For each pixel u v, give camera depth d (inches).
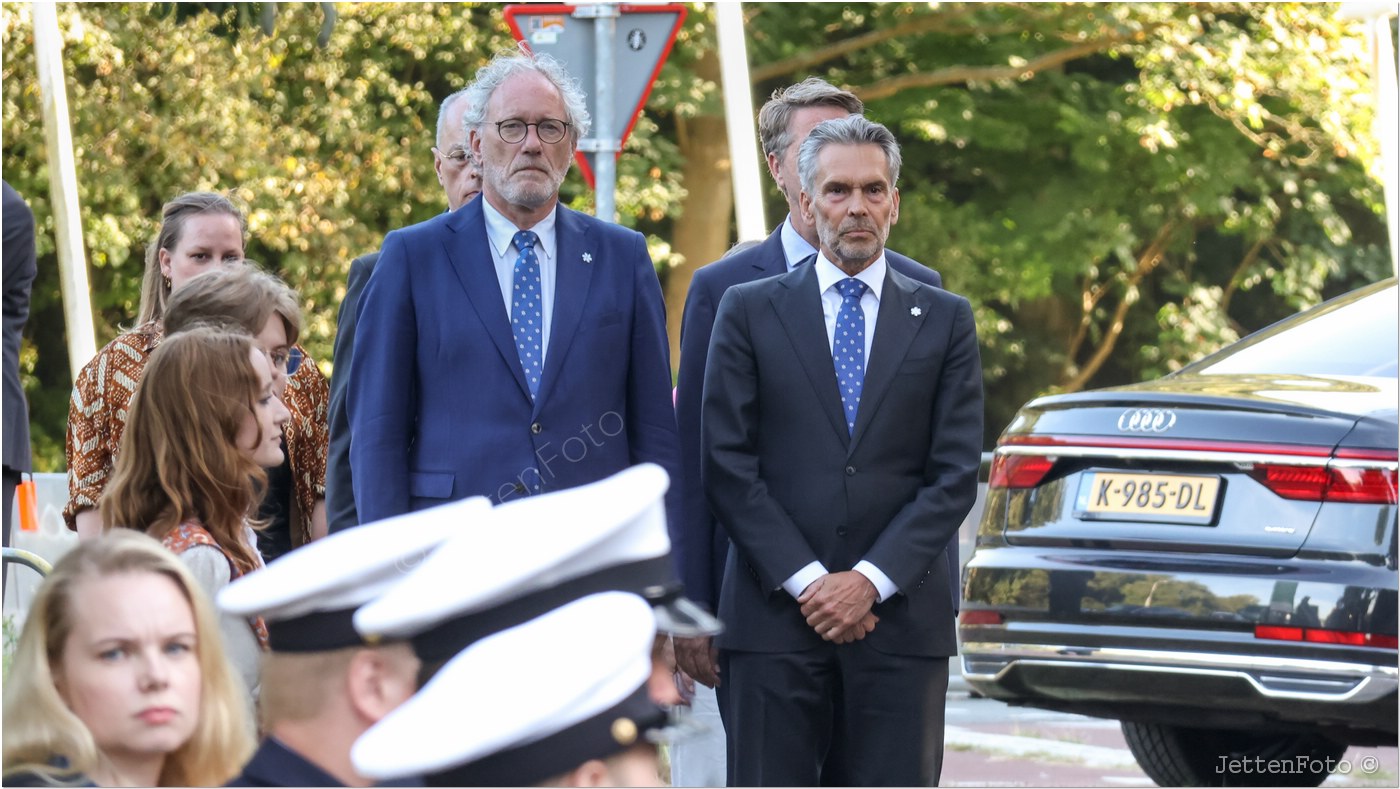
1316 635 428.5
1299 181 1704.0
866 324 382.0
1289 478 440.8
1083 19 1576.0
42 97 1158.3
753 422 378.9
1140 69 1643.7
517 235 382.6
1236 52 1557.6
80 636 236.8
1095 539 464.1
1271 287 1784.0
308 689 171.6
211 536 309.1
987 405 1780.3
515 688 140.5
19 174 1396.4
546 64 389.1
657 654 164.1
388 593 169.5
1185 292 1748.3
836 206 378.6
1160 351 1760.6
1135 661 448.8
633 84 590.6
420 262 379.9
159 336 416.5
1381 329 509.4
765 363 378.6
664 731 148.8
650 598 164.6
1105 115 1627.7
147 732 237.1
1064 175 1679.4
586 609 145.2
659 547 166.2
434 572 159.8
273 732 173.2
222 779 241.9
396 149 1475.1
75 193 1162.6
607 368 379.9
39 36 1157.7
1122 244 1648.6
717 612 394.0
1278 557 438.6
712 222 1626.5
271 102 1454.2
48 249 1397.6
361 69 1473.9
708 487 377.1
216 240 457.4
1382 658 421.7
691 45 1553.9
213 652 245.1
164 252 460.8
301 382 433.7
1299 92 1584.6
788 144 432.1
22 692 235.5
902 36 1647.4
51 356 1549.0
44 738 234.4
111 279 1492.4
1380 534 428.8
